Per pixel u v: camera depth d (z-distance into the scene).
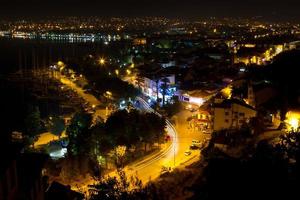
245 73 92.00
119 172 35.78
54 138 73.38
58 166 53.97
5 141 26.39
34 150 61.03
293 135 25.98
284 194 21.05
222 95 75.50
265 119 57.03
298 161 22.84
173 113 79.38
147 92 103.62
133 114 61.66
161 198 29.22
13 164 24.78
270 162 23.62
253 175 23.02
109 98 99.06
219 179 24.14
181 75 102.44
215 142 52.31
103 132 58.00
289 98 59.47
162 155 57.47
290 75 69.75
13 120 70.81
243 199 21.92
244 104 59.75
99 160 55.38
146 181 47.19
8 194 23.66
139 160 55.91
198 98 82.94
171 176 45.53
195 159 53.78
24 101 100.25
